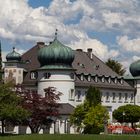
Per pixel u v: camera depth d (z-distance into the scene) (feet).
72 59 413.39
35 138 235.61
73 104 412.16
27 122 312.50
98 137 248.11
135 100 521.24
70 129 387.14
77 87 437.17
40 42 462.19
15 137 241.76
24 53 460.55
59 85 403.54
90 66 475.72
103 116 337.93
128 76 531.09
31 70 434.30
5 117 270.46
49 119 327.67
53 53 405.18
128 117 441.68
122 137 254.06
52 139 231.91
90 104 343.67
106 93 477.77
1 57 400.26
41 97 325.21
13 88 304.30
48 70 404.57
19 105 288.30
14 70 433.07
